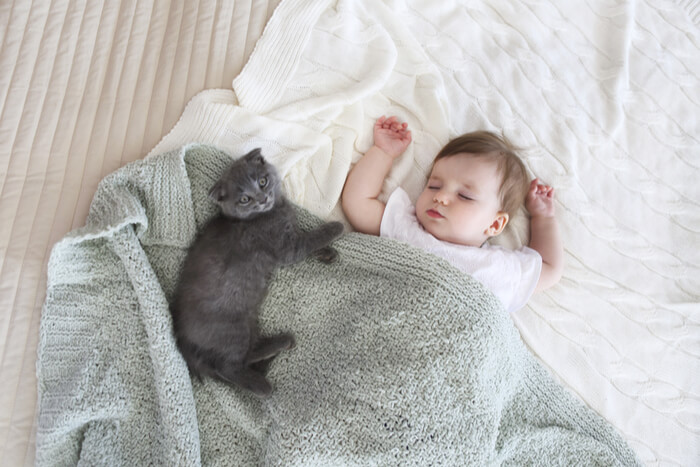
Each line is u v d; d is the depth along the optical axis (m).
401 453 1.10
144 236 1.25
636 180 1.46
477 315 1.17
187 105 1.35
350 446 1.11
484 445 1.13
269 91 1.38
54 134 1.34
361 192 1.39
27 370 1.20
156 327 1.16
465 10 1.55
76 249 1.19
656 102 1.50
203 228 1.27
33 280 1.23
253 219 1.21
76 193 1.29
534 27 1.54
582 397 1.33
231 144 1.33
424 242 1.34
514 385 1.28
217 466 1.21
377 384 1.13
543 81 1.51
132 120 1.36
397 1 1.51
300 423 1.13
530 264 1.35
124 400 1.20
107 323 1.22
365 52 1.46
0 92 1.37
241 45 1.42
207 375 1.22
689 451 1.29
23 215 1.27
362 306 1.23
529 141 1.47
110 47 1.43
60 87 1.39
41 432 1.13
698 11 1.55
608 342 1.36
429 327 1.16
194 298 1.17
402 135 1.44
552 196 1.44
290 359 1.25
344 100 1.39
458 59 1.52
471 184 1.33
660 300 1.38
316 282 1.28
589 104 1.50
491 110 1.49
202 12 1.44
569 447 1.29
